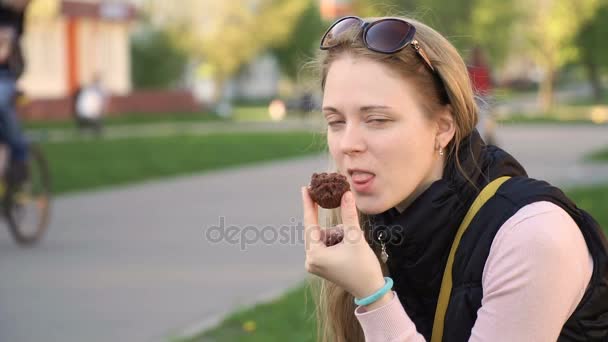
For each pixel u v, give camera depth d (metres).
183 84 70.25
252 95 88.31
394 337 2.18
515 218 2.20
